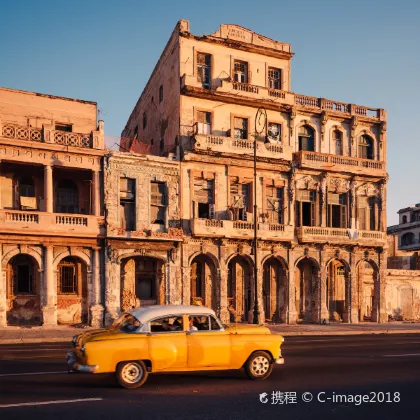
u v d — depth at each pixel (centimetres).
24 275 2811
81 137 2844
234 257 3291
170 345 1099
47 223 2670
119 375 1069
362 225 3653
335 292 3600
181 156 3097
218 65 3319
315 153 3416
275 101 3381
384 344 2000
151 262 3077
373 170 3625
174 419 845
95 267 2819
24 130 2703
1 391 1041
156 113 3675
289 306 3284
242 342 1168
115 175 2912
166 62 3466
